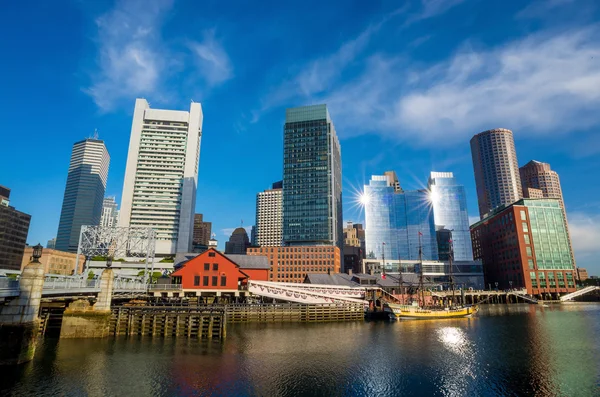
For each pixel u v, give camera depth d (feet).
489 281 640.58
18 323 109.50
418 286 343.87
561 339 184.14
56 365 117.08
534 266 540.11
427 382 111.14
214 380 107.45
